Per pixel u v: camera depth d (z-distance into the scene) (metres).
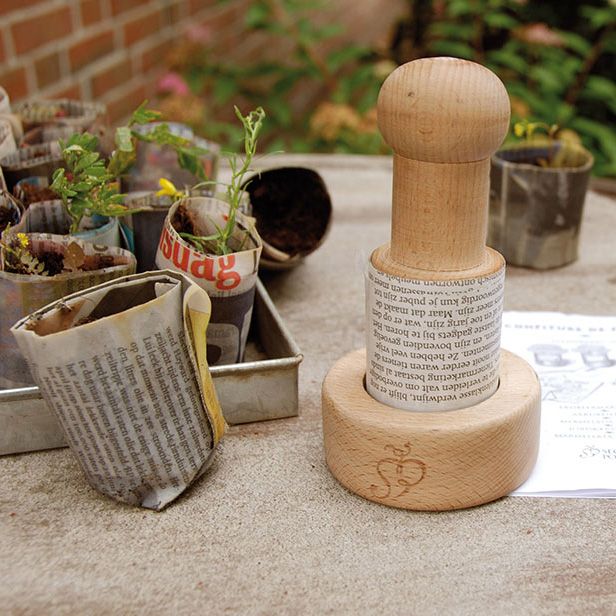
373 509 0.74
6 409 0.79
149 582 0.67
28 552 0.70
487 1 2.32
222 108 2.62
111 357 0.69
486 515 0.73
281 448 0.83
